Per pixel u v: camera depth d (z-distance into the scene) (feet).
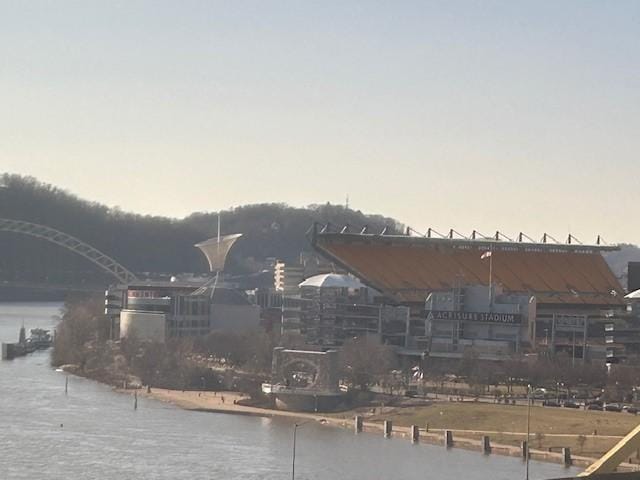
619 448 638.53
